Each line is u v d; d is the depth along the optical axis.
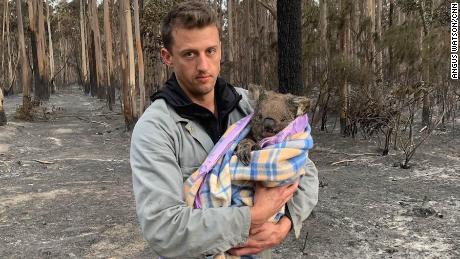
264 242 2.11
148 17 20.25
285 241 5.82
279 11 5.71
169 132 2.07
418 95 10.54
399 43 11.83
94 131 16.97
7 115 21.41
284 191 2.09
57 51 56.75
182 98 2.14
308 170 2.37
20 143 14.14
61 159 11.70
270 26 21.97
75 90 52.00
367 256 5.35
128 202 7.79
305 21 13.27
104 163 11.14
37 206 7.71
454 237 5.83
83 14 45.22
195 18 2.07
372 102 11.76
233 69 21.16
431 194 7.67
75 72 75.88
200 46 2.09
